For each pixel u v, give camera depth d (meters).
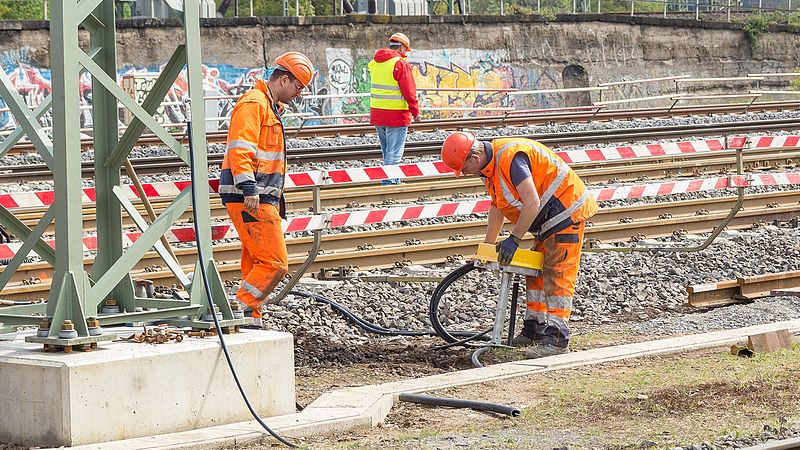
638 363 10.42
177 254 14.82
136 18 40.12
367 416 8.39
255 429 8.00
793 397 8.91
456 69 46.25
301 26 43.06
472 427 8.29
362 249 16.14
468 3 54.41
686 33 51.38
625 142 26.55
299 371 10.86
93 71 7.92
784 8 58.50
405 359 11.41
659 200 20.64
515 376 9.88
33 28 39.28
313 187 12.48
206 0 42.66
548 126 30.50
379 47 44.53
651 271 15.58
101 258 8.88
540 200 10.92
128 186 11.99
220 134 27.94
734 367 10.07
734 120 32.44
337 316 13.02
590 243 16.31
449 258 16.17
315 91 43.31
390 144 21.70
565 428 8.13
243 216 10.30
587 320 13.21
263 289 10.37
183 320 8.69
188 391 8.02
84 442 7.50
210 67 41.34
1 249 11.86
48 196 11.64
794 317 12.84
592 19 49.50
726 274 15.49
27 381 7.61
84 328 7.86
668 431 7.93
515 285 11.66
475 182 20.12
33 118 8.16
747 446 7.48
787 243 17.55
